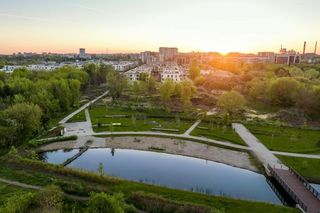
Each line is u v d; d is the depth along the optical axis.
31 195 34.41
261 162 60.59
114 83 128.50
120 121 89.56
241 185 52.25
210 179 54.16
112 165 59.38
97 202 32.12
